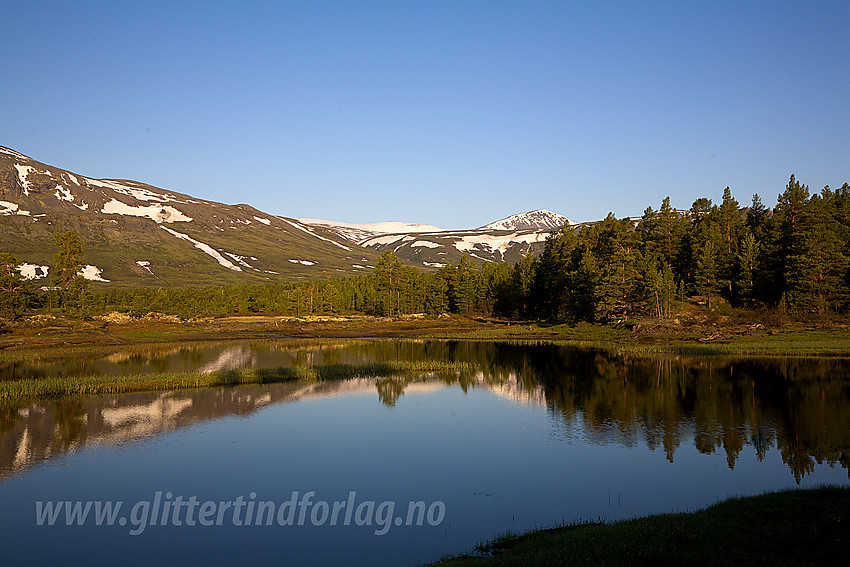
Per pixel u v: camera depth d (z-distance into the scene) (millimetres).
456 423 38625
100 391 48969
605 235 126812
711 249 107750
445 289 157250
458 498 24953
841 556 14266
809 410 40281
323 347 91188
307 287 187250
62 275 136000
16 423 38688
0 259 112812
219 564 19438
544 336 105812
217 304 181000
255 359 74188
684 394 46906
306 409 43094
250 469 29328
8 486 27172
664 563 14562
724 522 17281
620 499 24234
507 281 152875
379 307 162750
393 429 37125
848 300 94438
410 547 20344
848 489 19906
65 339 95188
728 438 33594
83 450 32594
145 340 101250
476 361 70688
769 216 132000
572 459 30312
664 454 30766
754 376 54531
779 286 103375
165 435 35781
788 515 17453
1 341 90438
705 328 93500
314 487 26609
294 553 20203
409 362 64812
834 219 112062
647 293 102812
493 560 15898
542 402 45219
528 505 23922
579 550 15867
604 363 66938
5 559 19984
